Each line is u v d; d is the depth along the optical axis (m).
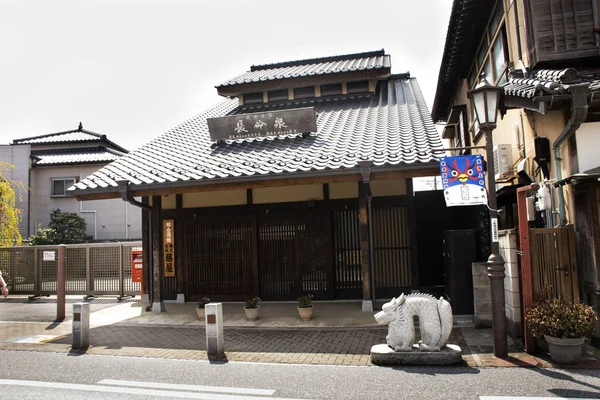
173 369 6.22
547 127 7.90
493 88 6.23
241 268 11.52
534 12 8.08
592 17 7.90
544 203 7.50
